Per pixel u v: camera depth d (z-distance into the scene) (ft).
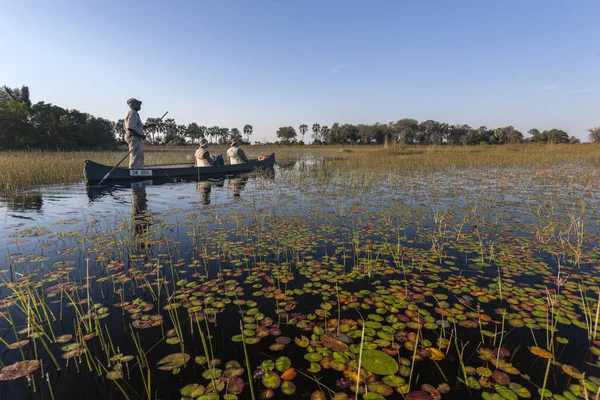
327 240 15.88
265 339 7.92
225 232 17.29
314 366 6.90
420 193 28.78
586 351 7.41
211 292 10.50
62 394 6.29
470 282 11.03
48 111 133.39
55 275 11.62
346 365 6.93
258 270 12.29
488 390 6.24
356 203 24.70
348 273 11.94
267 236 16.55
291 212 21.98
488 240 15.56
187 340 7.97
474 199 25.55
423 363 7.03
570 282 10.93
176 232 17.33
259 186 34.71
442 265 12.62
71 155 71.46
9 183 32.53
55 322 8.80
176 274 12.01
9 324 8.70
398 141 90.94
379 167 51.29
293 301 9.83
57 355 7.44
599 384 6.36
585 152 77.56
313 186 34.22
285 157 85.97
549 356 7.21
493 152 81.35
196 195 28.96
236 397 6.09
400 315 8.96
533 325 8.41
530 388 6.29
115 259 13.44
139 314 9.16
